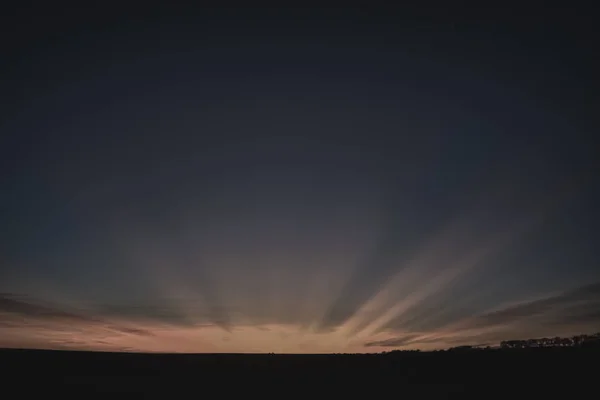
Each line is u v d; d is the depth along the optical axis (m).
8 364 42.09
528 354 43.28
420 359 46.09
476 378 36.28
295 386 34.56
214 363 45.97
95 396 30.36
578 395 28.72
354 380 36.94
